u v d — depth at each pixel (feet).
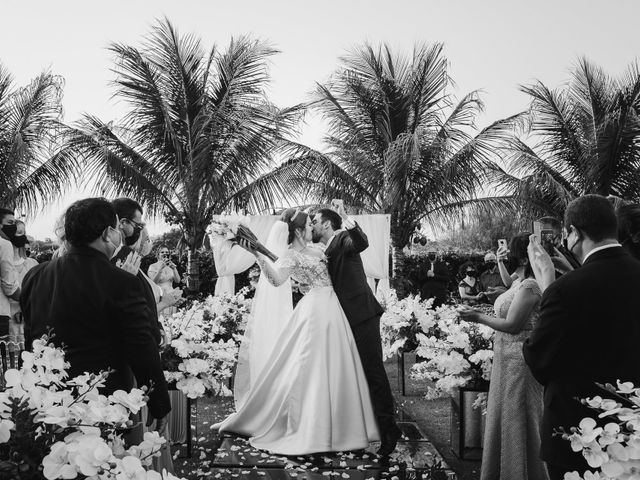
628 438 5.92
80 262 9.00
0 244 20.27
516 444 12.19
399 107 45.85
